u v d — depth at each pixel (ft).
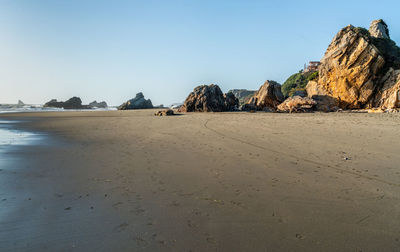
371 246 10.78
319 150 29.81
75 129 55.31
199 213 14.02
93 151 30.91
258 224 12.76
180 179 20.04
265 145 33.12
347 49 110.32
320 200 15.81
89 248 10.46
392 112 86.58
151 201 15.71
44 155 28.76
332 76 115.24
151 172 21.95
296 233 11.88
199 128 51.47
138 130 50.93
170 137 40.91
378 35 182.80
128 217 13.47
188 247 10.65
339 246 10.78
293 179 19.86
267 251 10.39
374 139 35.68
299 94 128.26
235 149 31.01
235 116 81.87
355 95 108.27
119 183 19.10
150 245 10.77
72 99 314.96
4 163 25.00
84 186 18.38
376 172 21.39
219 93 135.64
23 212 13.94
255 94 139.44
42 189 17.70
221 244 10.91
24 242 10.87
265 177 20.42
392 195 16.49
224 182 19.29
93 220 13.09
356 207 14.76
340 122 56.03
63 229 12.09
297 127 49.24
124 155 28.53
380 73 108.68
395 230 12.12
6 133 49.47
